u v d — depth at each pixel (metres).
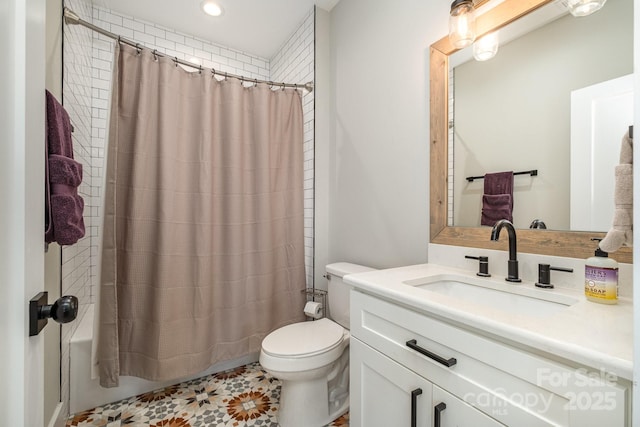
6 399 0.45
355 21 1.87
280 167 2.04
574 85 0.95
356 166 1.86
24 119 0.49
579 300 0.81
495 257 1.13
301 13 2.13
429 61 1.39
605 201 0.88
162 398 1.62
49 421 1.19
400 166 1.55
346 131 1.94
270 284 1.95
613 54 0.87
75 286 1.68
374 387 0.98
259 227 1.93
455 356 0.72
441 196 1.33
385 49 1.64
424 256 1.42
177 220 1.66
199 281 1.69
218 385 1.75
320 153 2.09
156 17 2.16
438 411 0.74
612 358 0.47
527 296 0.95
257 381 1.79
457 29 1.12
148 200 1.60
